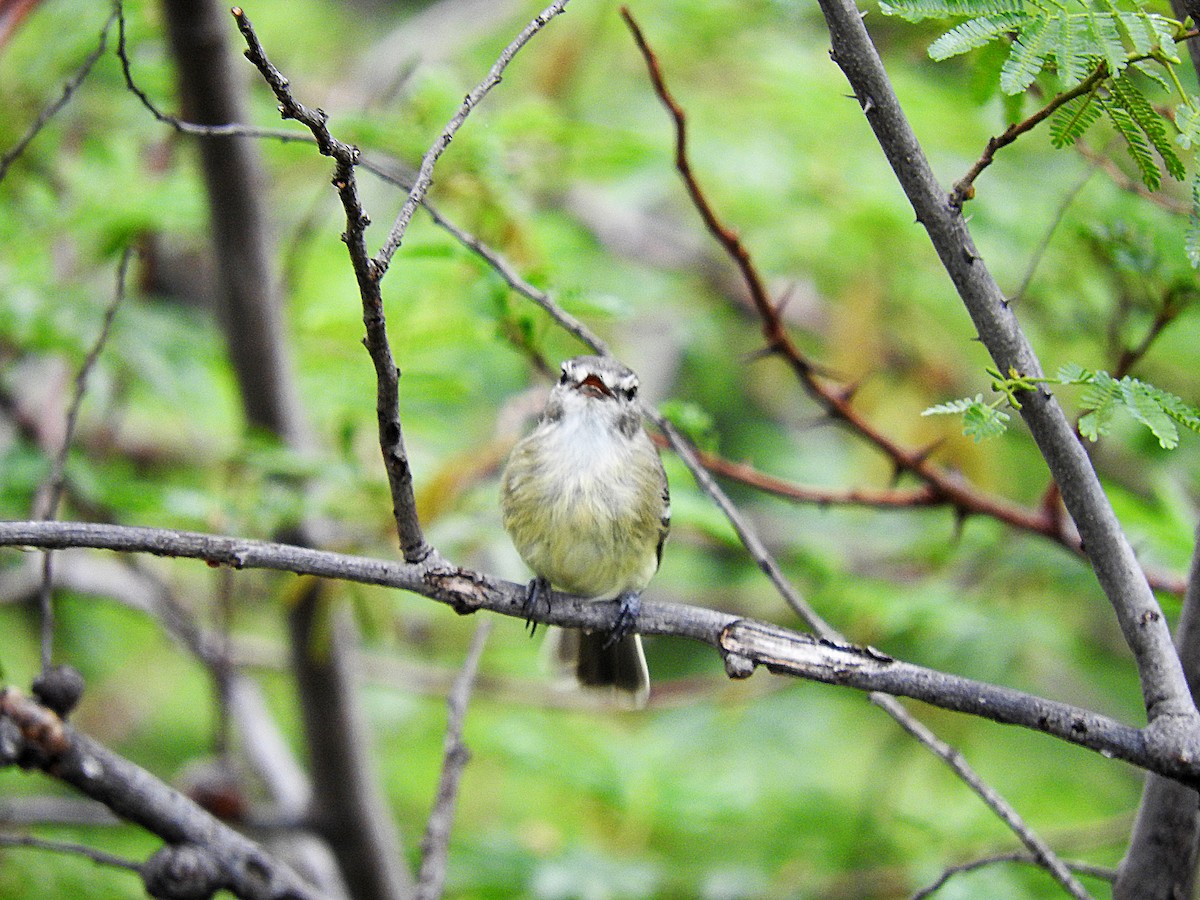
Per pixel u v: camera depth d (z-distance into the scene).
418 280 10.95
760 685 14.53
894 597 13.70
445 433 14.02
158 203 11.65
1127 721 14.85
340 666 11.48
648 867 12.24
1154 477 12.75
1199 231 5.93
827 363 15.19
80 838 14.18
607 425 9.66
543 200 15.62
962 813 13.53
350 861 11.73
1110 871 7.30
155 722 17.27
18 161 12.23
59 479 7.87
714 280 17.59
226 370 13.73
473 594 7.19
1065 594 14.46
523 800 14.91
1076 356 13.41
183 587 15.66
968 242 6.21
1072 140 6.11
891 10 5.84
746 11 15.06
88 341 11.48
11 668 15.99
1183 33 5.89
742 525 7.91
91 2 12.23
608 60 16.81
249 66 15.23
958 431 13.78
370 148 11.16
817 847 13.28
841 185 14.38
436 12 18.98
